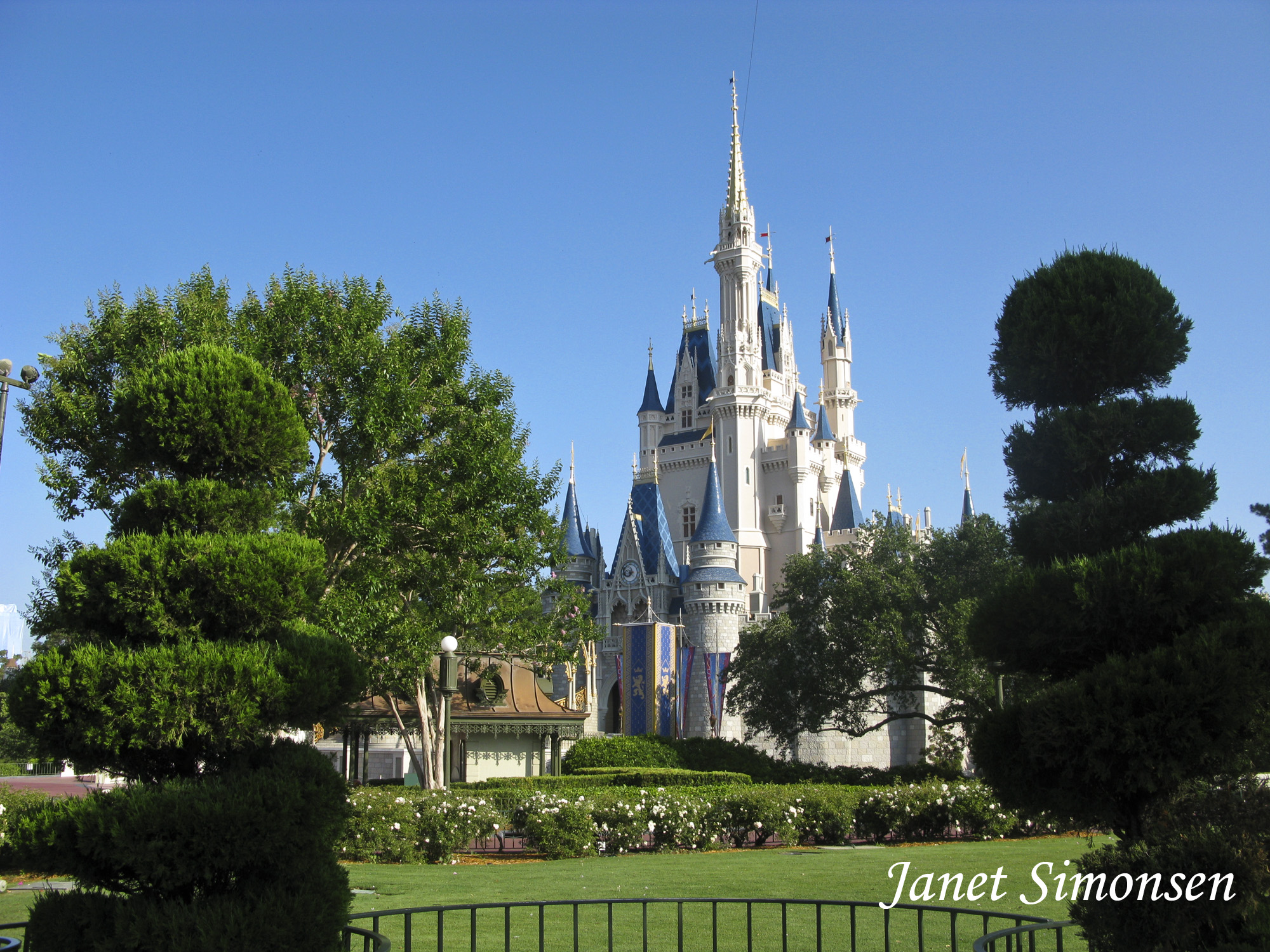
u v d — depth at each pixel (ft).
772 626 226.79
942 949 53.26
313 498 106.93
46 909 34.96
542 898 68.08
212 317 101.65
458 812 91.56
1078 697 41.93
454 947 54.03
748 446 395.34
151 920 33.71
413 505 107.86
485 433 114.11
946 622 199.00
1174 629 43.98
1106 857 38.34
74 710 36.86
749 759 194.18
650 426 428.97
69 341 97.19
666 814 102.12
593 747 188.14
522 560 124.36
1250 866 35.94
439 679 97.76
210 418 42.11
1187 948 36.22
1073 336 52.13
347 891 37.47
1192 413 51.26
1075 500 52.70
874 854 97.96
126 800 35.19
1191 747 40.06
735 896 69.62
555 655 135.44
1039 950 53.47
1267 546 158.71
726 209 418.10
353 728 149.89
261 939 33.96
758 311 416.87
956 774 195.93
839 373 450.71
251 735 38.24
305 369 105.09
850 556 228.22
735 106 431.02
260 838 35.42
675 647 317.83
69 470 95.30
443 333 117.19
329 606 99.55
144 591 38.75
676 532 402.93
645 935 36.86
